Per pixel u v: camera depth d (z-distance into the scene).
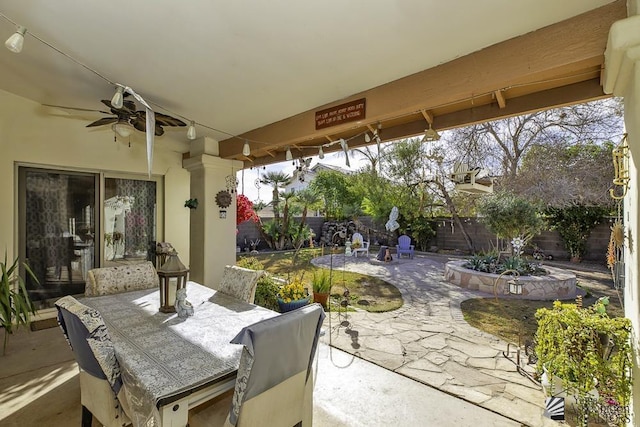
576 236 8.26
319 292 4.61
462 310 4.64
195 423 1.52
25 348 3.12
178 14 1.94
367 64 2.49
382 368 2.84
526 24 1.94
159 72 2.71
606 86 1.79
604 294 5.36
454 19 1.91
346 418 2.13
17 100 3.68
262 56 2.41
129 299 2.68
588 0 1.72
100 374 1.57
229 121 3.91
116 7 1.89
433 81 2.49
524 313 4.48
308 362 1.66
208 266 4.64
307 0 1.78
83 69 2.76
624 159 1.91
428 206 10.48
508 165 8.45
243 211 5.39
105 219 4.50
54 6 1.89
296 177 4.32
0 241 3.60
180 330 1.99
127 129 3.17
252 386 1.35
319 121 3.39
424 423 2.09
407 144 9.39
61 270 4.11
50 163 3.96
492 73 2.18
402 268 8.12
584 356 1.93
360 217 12.65
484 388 2.52
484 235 9.98
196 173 4.80
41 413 2.13
